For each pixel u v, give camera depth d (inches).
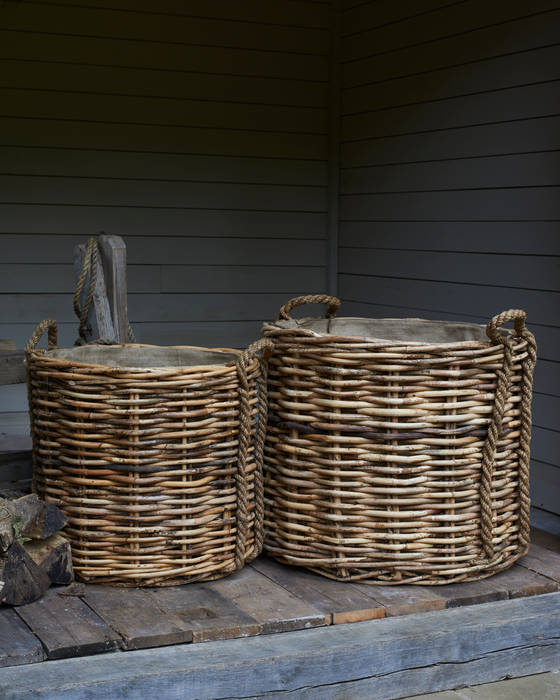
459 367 112.4
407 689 105.4
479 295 174.6
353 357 111.6
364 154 210.4
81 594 110.3
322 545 116.1
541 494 159.0
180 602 109.3
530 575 121.2
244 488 116.2
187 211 210.7
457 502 115.0
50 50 196.9
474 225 175.5
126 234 206.4
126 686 93.4
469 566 116.3
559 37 153.9
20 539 107.3
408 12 193.3
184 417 111.0
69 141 200.1
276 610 107.4
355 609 108.3
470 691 107.5
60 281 202.7
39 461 116.6
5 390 206.2
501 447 117.4
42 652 96.2
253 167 215.3
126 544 112.3
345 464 113.3
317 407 114.1
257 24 211.9
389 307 203.2
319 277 224.4
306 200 221.0
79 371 110.3
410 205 194.7
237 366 113.5
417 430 112.6
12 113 195.6
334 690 101.7
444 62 182.9
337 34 217.0
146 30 203.2
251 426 116.3
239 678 97.3
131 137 204.5
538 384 159.5
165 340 211.6
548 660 112.7
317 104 219.3
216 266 214.4
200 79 208.4
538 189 159.0
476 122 174.2
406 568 114.7
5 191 196.9
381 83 203.2
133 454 109.8
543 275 158.1
